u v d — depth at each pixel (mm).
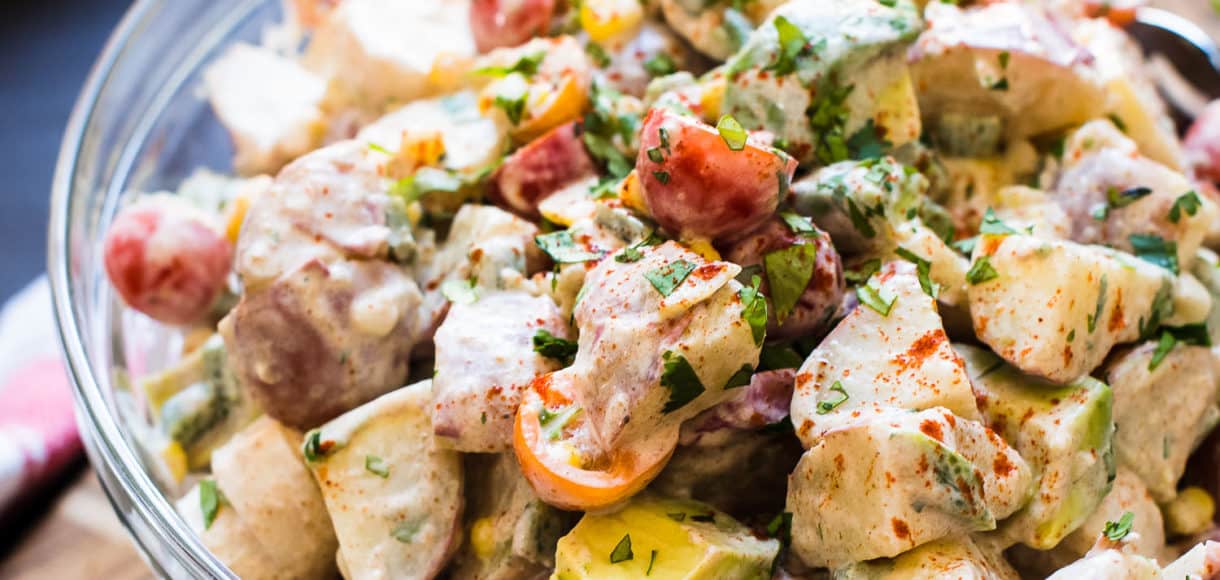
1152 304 325
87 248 378
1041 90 350
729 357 294
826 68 329
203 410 353
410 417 317
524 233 333
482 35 382
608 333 296
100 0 643
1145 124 368
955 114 358
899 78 335
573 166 346
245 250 325
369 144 349
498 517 316
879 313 309
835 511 297
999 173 360
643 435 299
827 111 332
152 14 414
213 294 366
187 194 395
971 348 322
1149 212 341
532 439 298
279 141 383
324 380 325
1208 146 396
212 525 330
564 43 357
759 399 308
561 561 299
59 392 424
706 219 308
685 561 295
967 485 290
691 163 304
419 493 315
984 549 306
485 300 324
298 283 321
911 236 325
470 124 359
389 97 384
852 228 322
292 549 327
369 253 328
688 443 308
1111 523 305
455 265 337
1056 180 354
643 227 318
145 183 408
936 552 296
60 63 620
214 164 412
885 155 336
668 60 367
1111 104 366
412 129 356
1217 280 348
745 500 318
